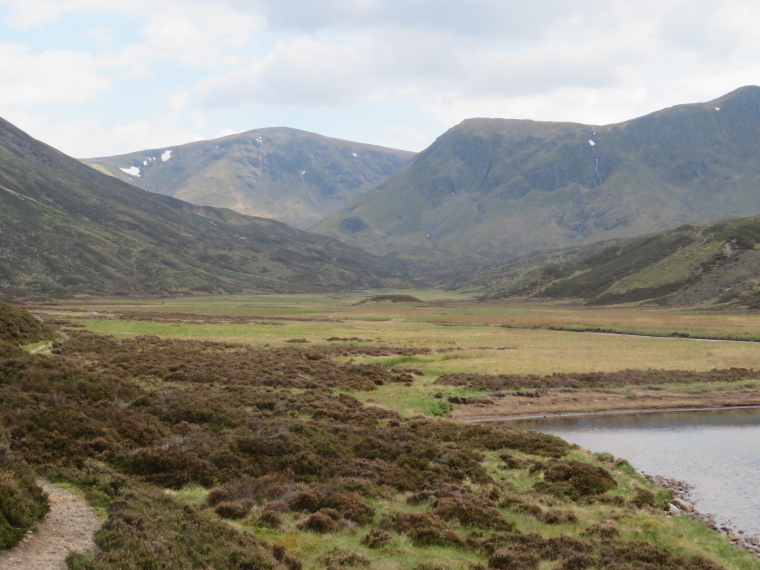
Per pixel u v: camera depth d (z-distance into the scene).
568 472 28.89
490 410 48.72
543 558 19.33
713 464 33.31
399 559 18.08
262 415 35.22
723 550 20.69
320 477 25.98
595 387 57.91
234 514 20.64
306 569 16.81
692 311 176.88
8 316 48.59
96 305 199.00
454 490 25.61
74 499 17.52
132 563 13.48
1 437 20.52
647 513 24.58
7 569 11.90
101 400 28.31
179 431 28.12
